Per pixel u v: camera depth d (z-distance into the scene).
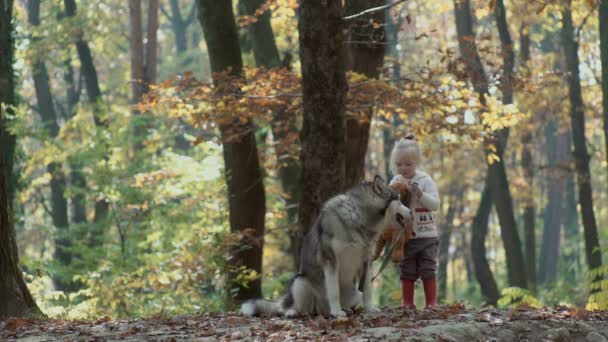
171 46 45.94
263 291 21.12
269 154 16.94
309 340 5.96
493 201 24.42
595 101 28.25
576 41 22.45
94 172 18.61
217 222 17.52
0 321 8.06
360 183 6.87
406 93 12.52
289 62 14.89
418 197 7.13
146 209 18.33
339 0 10.19
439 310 7.24
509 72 12.33
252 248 14.26
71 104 36.19
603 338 6.61
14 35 20.78
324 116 10.28
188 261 14.20
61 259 27.39
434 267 7.52
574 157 22.38
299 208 10.66
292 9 15.08
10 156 19.59
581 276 35.75
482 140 13.00
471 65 11.95
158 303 15.09
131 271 16.81
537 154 48.88
